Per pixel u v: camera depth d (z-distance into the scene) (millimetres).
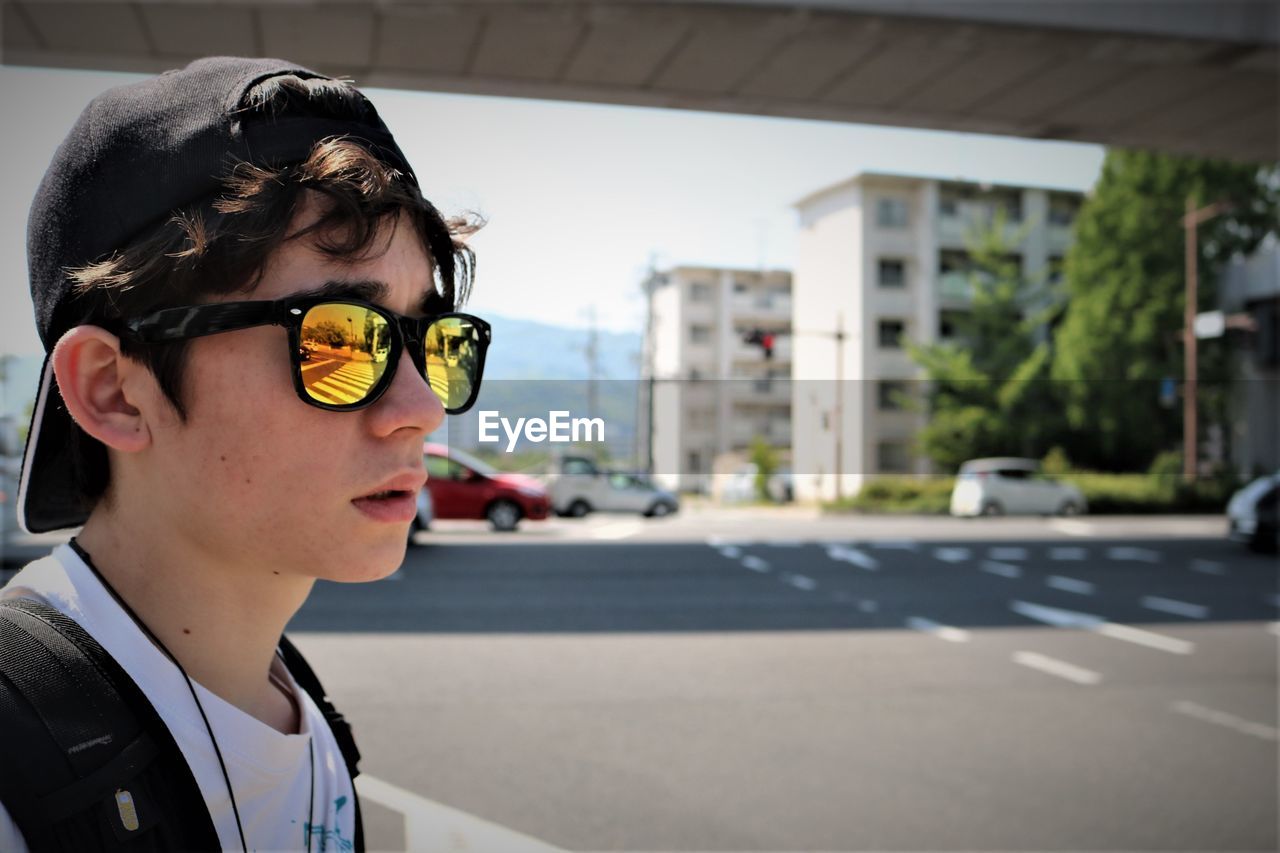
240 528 510
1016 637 7211
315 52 7535
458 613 7730
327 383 494
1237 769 4215
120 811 471
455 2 6727
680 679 5609
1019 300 33594
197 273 487
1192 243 27906
